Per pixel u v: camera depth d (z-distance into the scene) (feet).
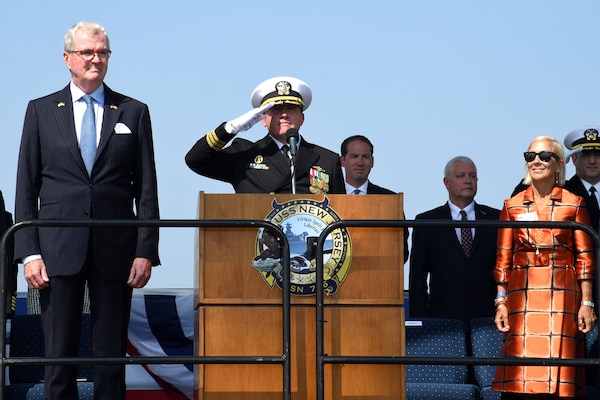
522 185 100.12
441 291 107.86
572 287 79.46
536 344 78.89
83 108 74.13
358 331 66.33
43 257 72.18
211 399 65.82
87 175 72.95
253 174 81.10
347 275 66.54
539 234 80.02
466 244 108.47
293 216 67.05
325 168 82.89
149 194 74.23
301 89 85.35
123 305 73.10
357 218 67.36
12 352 98.78
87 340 100.53
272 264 66.33
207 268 66.23
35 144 73.72
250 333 66.03
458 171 112.16
